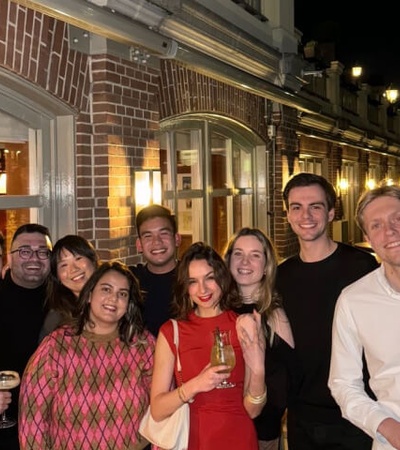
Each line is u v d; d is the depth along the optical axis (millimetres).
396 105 22781
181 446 2986
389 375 2684
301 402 3453
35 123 5191
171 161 7406
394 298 2709
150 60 6020
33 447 2975
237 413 3084
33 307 3658
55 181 5406
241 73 7543
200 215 8133
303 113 11078
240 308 3447
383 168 21922
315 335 3406
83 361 3070
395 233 2629
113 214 5551
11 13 4480
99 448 2994
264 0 9680
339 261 3479
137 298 3258
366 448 3314
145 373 3203
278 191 9938
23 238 3674
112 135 5520
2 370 3443
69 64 5168
